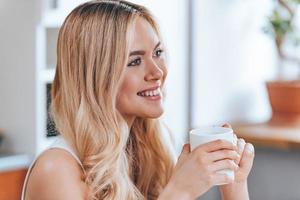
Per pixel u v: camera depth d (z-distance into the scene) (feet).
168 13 12.34
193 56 12.88
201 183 4.38
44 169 4.64
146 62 4.84
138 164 5.56
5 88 11.25
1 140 11.19
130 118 5.10
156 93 4.87
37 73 10.89
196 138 4.44
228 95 13.82
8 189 10.52
